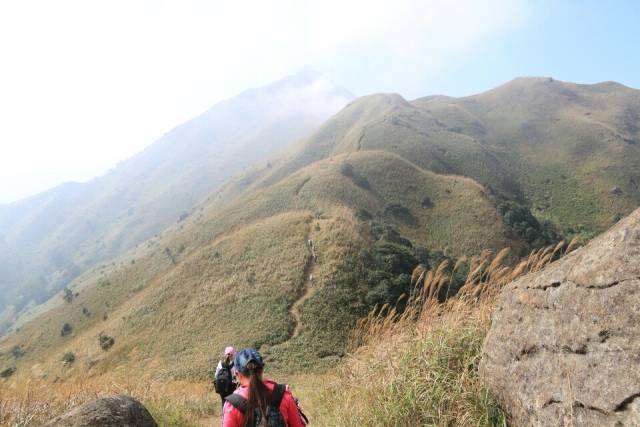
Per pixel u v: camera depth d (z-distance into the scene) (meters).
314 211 66.94
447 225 68.75
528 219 67.62
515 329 3.81
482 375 4.15
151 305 54.25
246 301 46.69
